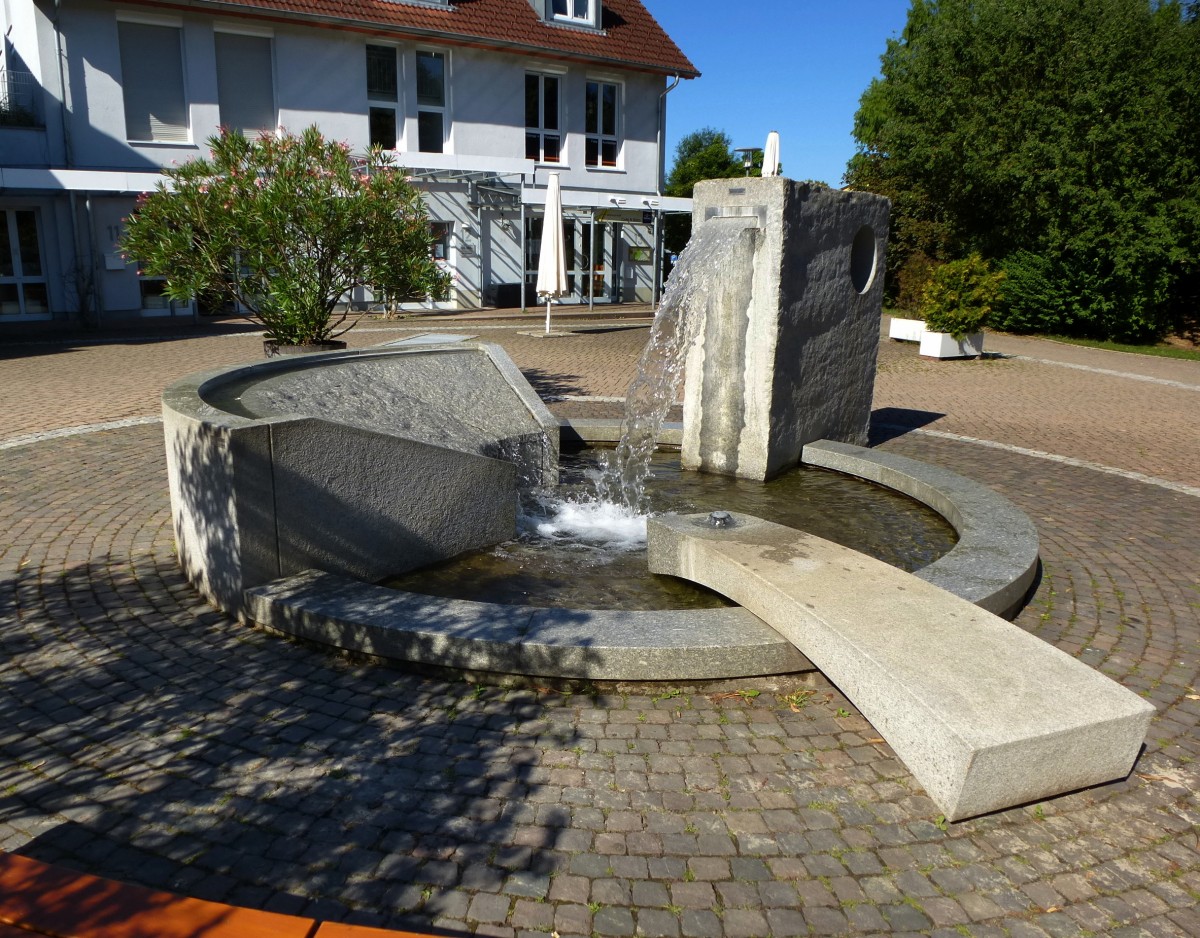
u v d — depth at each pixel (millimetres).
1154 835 3209
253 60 21656
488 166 22531
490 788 3318
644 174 28906
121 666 4172
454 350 7645
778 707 3988
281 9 21078
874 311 9086
